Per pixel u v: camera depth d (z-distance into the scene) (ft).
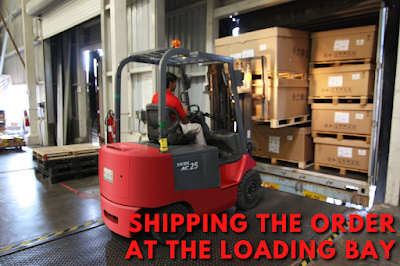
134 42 21.53
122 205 9.34
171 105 10.78
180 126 11.30
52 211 12.81
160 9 19.30
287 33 13.92
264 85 13.69
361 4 13.15
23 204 13.64
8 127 37.50
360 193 13.07
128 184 9.09
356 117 13.82
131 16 21.56
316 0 14.97
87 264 8.77
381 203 13.67
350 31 13.87
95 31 31.17
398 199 13.32
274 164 16.71
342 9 13.75
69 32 32.71
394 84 13.37
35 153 18.76
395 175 13.21
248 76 13.35
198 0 20.56
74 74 34.91
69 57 33.24
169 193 9.27
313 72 15.26
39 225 11.38
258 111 14.29
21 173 19.35
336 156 14.70
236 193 11.95
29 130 34.12
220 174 11.69
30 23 32.45
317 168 15.56
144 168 8.93
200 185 10.12
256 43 14.35
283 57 13.89
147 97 20.75
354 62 14.92
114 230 9.73
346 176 14.28
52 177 16.92
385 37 13.19
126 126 21.84
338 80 14.30
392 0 12.77
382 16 12.73
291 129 15.76
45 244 9.91
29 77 33.19
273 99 13.80
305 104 15.81
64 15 26.32
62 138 32.73
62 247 9.74
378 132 13.33
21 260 8.94
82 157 18.38
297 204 13.66
